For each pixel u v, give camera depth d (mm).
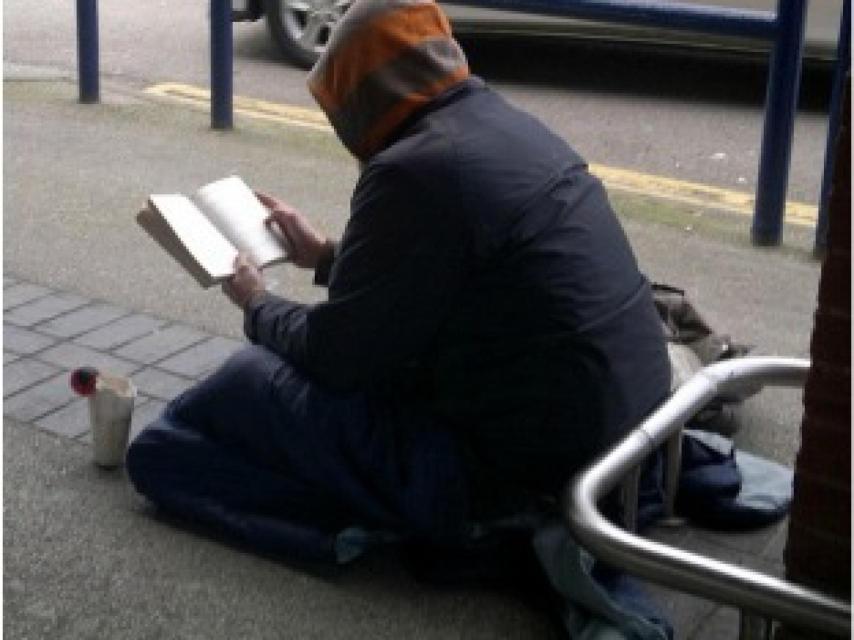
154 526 3033
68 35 8328
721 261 4945
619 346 2732
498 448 2789
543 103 7336
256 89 7293
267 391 2889
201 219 3148
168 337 3990
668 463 3078
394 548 2992
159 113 6570
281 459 2912
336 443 2844
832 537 2236
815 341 2195
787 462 3449
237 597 2814
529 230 2658
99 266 4527
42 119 6344
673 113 7219
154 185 5445
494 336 2713
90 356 3834
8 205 5109
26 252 4625
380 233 2666
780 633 2375
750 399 3779
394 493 2809
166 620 2736
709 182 6102
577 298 2684
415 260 2646
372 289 2688
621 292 2777
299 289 4445
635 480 2820
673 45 7453
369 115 2771
